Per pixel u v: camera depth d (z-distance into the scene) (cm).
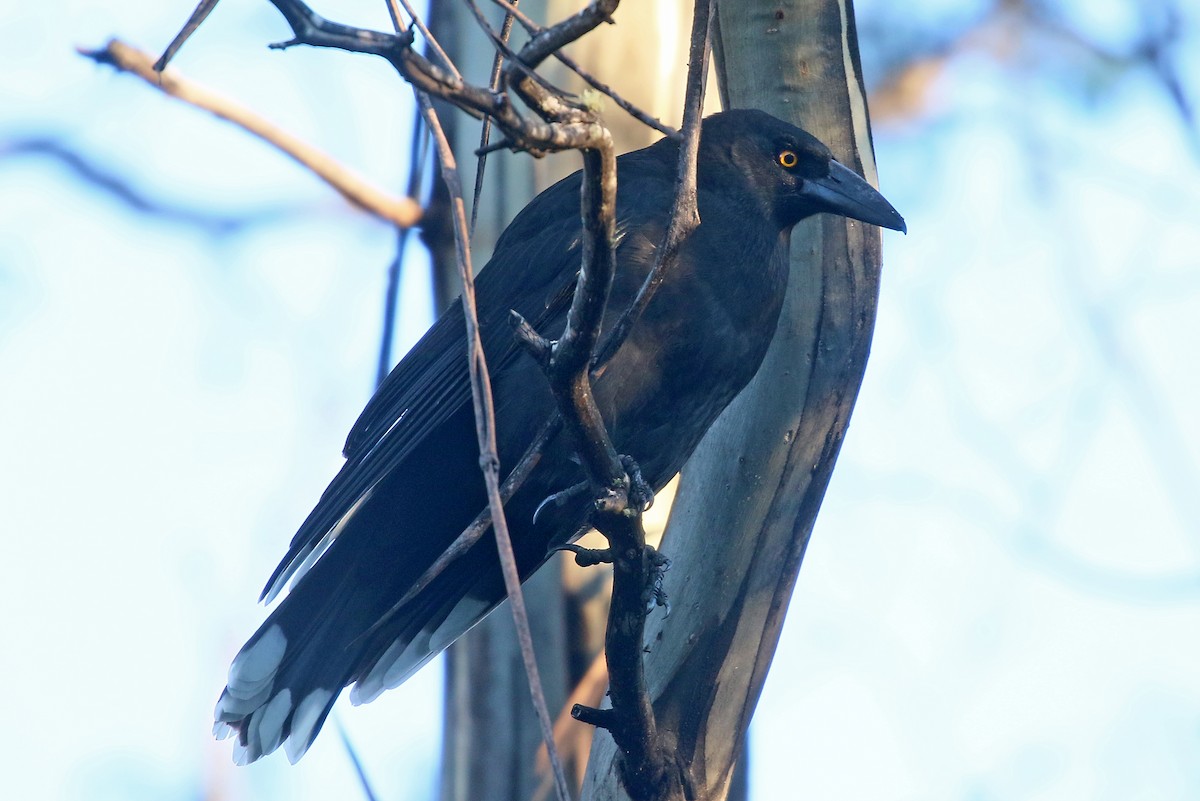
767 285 978
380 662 1030
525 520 990
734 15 1037
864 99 1038
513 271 1026
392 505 1003
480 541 995
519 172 1183
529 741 1119
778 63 1027
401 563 1014
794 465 923
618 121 1149
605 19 520
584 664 1138
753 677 903
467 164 1199
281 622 1012
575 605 1142
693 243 969
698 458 938
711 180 997
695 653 898
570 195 1057
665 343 944
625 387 941
